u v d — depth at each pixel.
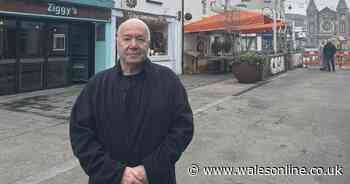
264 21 18.44
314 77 19.06
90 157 2.47
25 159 5.84
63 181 5.00
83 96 2.60
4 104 10.02
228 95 12.39
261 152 6.31
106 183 2.45
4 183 4.89
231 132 7.60
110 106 2.52
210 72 20.52
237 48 23.36
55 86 13.16
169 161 2.48
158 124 2.51
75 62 14.20
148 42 2.57
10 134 7.20
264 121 8.64
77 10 12.93
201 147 6.55
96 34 14.64
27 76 12.05
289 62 24.31
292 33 29.83
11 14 10.82
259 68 16.34
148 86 2.53
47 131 7.49
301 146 6.68
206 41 21.59
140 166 2.48
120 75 2.57
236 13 18.81
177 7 18.91
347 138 7.25
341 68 26.62
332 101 11.59
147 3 16.73
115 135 2.51
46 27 12.61
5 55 11.27
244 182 5.02
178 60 19.19
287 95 12.67
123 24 2.55
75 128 2.55
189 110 2.64
